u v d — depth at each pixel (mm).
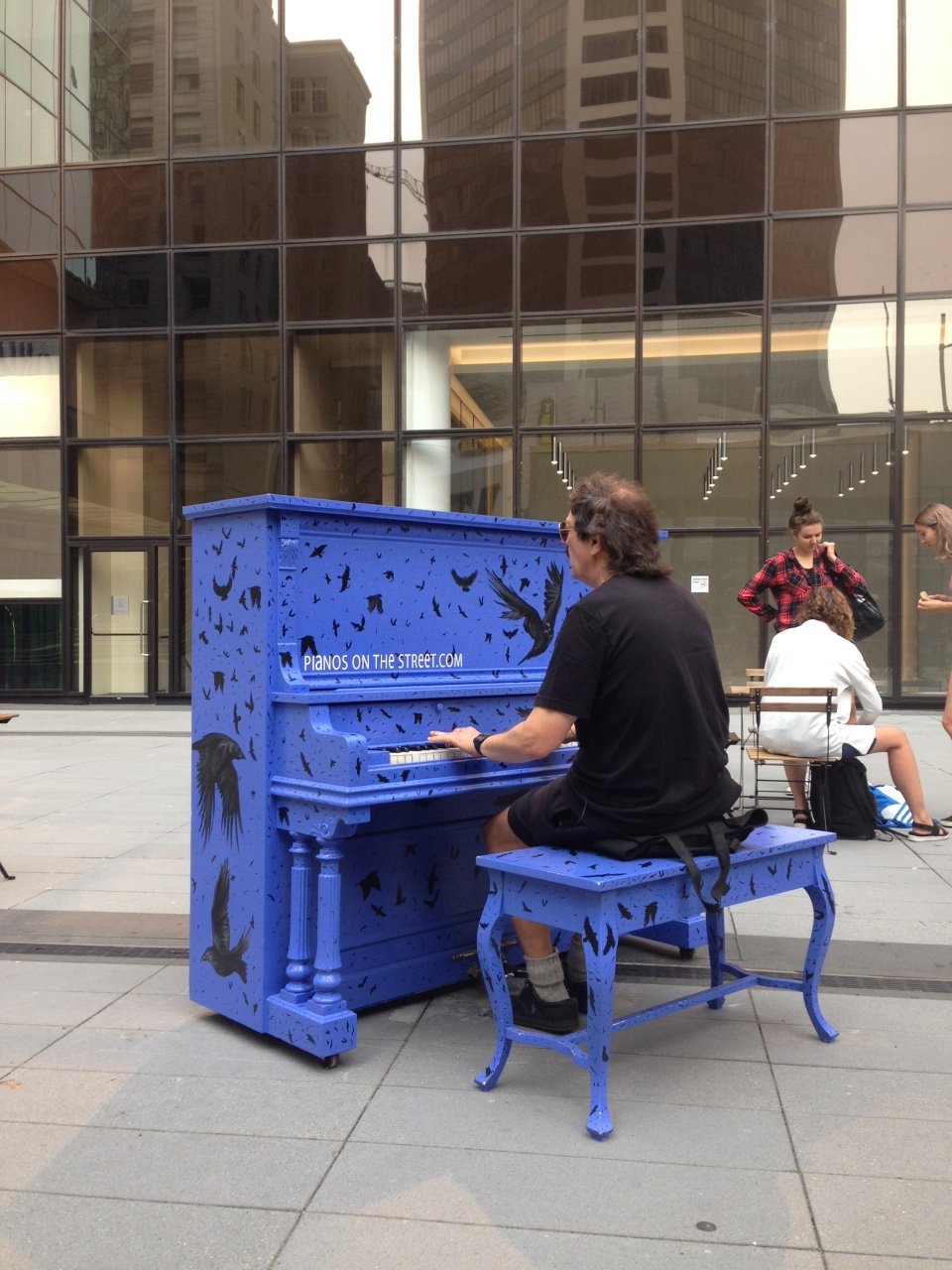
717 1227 2119
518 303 14602
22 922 4445
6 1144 2500
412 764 2918
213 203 15250
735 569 14227
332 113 14969
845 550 14039
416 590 3387
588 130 14406
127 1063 2988
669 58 14219
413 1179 2324
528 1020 3189
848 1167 2369
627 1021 2729
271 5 15039
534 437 14648
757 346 14156
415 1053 3062
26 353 15758
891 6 13805
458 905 3641
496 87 14594
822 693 5805
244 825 3141
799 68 13992
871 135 13875
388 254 14898
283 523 3027
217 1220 2156
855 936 4215
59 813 7035
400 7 14789
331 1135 2537
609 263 14422
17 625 15906
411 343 14883
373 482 14992
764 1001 3504
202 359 15344
